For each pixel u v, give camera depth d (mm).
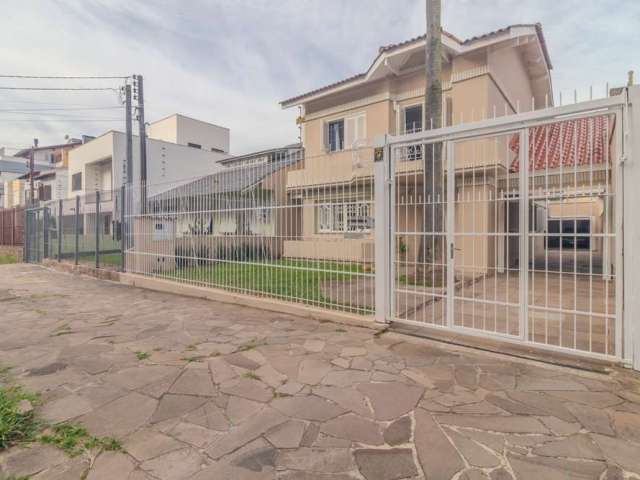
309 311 5637
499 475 2070
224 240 7137
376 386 3225
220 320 5551
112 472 2150
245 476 2098
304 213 5973
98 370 3643
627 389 3086
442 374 3465
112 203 10023
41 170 38531
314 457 2256
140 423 2674
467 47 9766
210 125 30453
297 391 3152
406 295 5191
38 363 3836
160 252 8586
